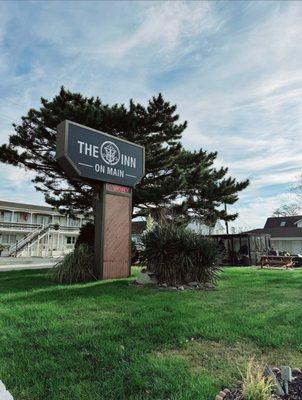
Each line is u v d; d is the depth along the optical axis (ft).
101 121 46.57
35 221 143.84
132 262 44.24
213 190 53.01
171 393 8.39
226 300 20.21
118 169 32.96
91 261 30.73
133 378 9.20
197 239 28.02
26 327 14.32
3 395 8.26
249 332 13.29
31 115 47.70
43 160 49.88
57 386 8.83
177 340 12.44
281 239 110.63
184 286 25.84
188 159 52.13
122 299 20.49
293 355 11.10
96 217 31.99
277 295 22.02
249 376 8.25
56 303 19.27
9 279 32.22
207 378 9.16
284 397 7.83
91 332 13.44
